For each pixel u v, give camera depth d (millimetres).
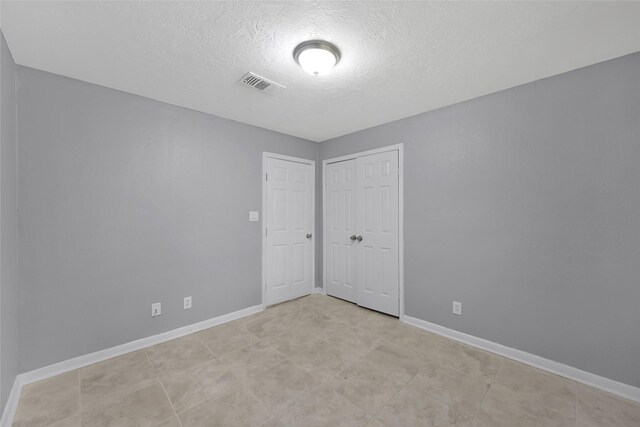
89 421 1558
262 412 1628
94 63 1912
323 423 1543
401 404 1695
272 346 2428
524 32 1595
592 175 1917
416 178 2877
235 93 2387
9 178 1715
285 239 3604
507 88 2287
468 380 1940
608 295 1858
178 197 2656
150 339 2459
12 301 1748
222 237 2975
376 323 2922
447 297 2646
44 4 1357
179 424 1537
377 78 2123
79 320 2129
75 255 2117
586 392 1822
